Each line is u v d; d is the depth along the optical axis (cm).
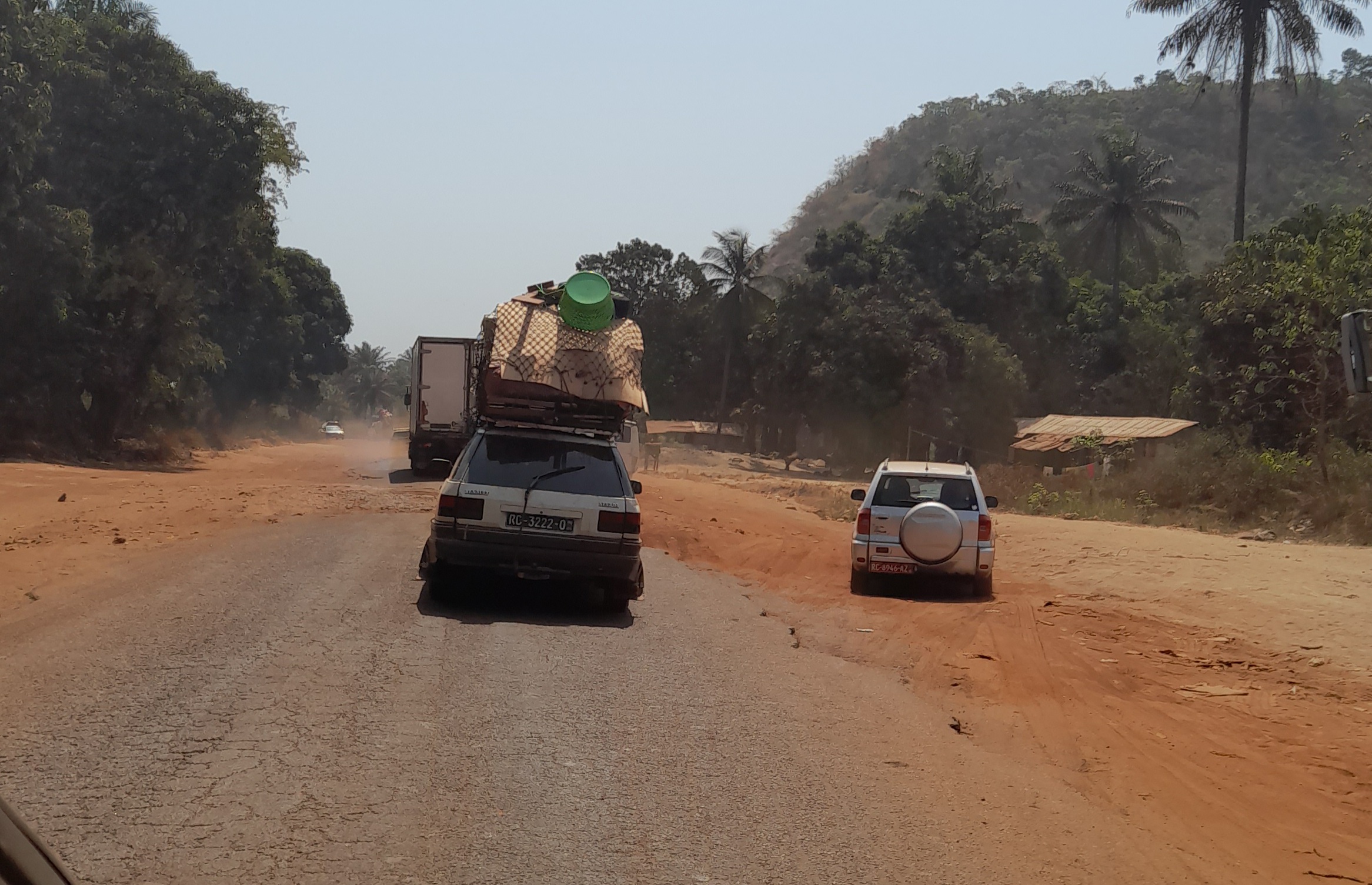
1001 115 17950
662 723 688
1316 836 577
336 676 740
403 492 2275
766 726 700
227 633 847
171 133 3766
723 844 500
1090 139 16438
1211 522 2375
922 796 589
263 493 2120
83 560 1180
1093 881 490
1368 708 860
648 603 1152
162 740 588
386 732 627
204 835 470
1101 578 1520
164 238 4006
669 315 8688
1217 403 4138
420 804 521
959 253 7275
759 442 7500
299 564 1219
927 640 1073
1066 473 3406
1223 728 799
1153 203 7350
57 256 3161
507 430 1066
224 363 4231
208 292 4375
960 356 5947
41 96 3006
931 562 1349
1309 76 4616
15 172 3006
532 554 1012
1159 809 609
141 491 2170
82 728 602
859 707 772
